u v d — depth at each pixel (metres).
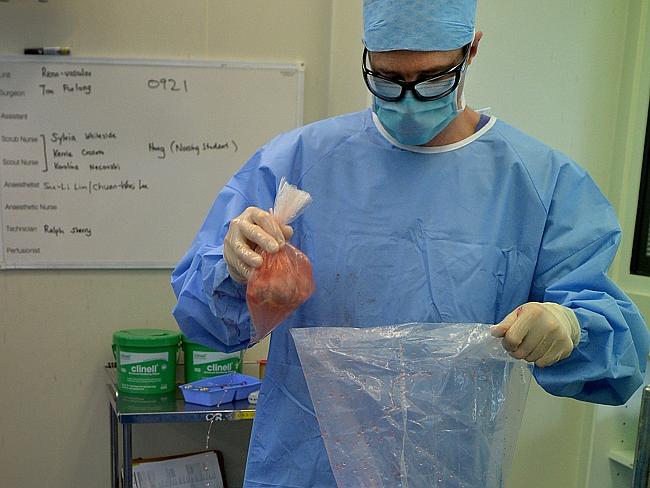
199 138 2.06
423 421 0.91
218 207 1.10
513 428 0.93
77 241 2.04
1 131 1.96
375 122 1.09
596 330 0.88
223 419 1.74
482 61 1.69
